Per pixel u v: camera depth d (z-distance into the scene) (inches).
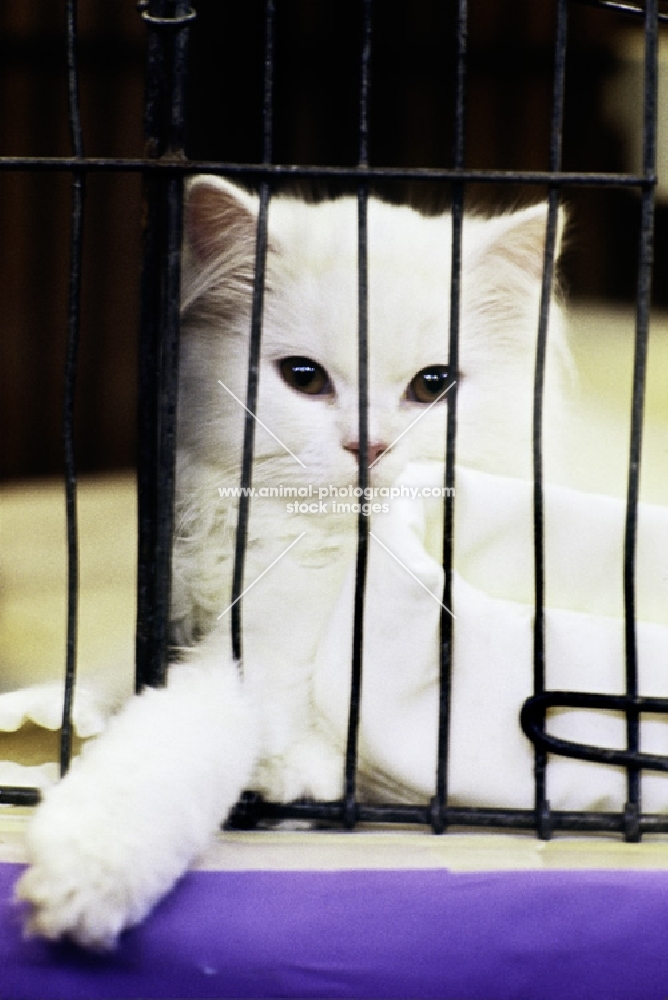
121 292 122.3
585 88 126.3
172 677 43.2
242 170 39.3
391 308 51.1
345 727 43.5
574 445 60.1
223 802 39.1
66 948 35.4
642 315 39.8
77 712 45.5
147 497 40.9
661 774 42.3
